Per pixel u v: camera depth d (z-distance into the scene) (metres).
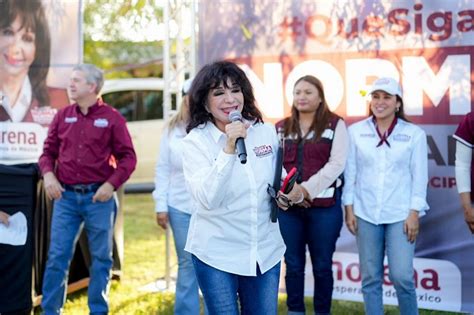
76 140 4.20
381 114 3.75
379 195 3.75
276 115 4.65
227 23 4.71
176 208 3.94
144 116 10.87
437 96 4.32
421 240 4.43
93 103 4.26
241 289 2.69
